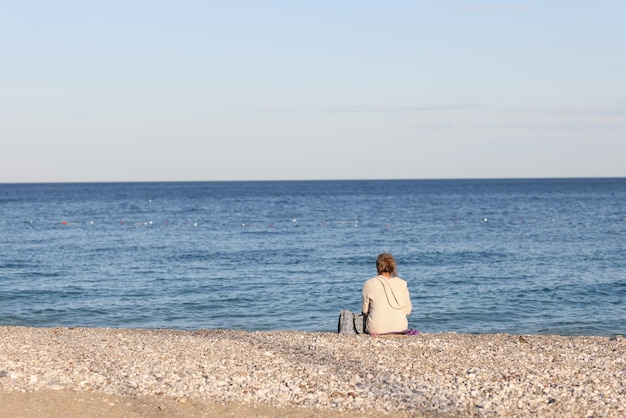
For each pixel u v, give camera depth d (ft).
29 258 108.27
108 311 63.41
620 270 90.07
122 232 163.22
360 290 75.05
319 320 58.95
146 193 544.21
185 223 196.24
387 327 39.11
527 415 24.27
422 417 24.20
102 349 36.17
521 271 89.66
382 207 290.76
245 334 43.27
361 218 215.92
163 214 243.81
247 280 83.05
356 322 40.60
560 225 178.40
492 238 141.18
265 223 195.42
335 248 122.72
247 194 503.20
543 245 125.18
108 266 97.71
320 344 36.50
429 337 40.60
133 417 24.22
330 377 29.35
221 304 66.85
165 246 127.54
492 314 60.59
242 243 133.39
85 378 29.14
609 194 440.45
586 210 252.21
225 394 26.84
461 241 134.82
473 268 92.99
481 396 26.50
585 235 146.61
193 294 72.79
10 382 28.30
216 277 85.81
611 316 59.67
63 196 470.39
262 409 25.07
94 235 154.30
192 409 25.04
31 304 67.26
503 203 320.29
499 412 24.58
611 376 29.58
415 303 66.13
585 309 63.10
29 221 205.46
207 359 33.24
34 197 448.65
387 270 40.29
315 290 75.20
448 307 63.93
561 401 25.80
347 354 34.04
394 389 27.45
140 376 29.53
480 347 36.65
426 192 526.57
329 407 25.26
